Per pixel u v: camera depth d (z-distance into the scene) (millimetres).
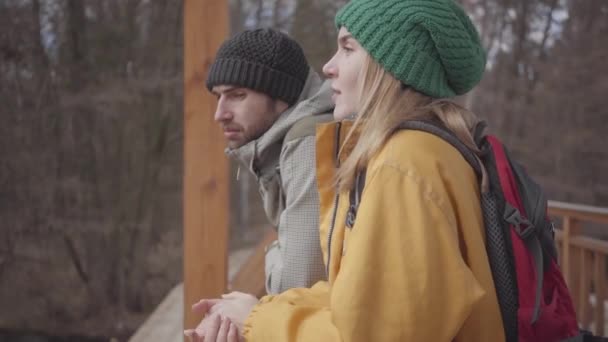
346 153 951
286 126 1256
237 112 1348
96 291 10445
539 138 12141
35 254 10375
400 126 853
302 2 11445
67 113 10539
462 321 729
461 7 958
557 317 839
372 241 763
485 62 1011
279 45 1347
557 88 12188
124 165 10719
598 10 12031
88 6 10516
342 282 770
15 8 10312
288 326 876
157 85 10750
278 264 1214
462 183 813
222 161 2279
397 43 862
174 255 10656
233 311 1032
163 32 10734
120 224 10641
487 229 845
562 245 3135
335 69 963
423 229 748
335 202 950
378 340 734
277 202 1361
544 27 12312
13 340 9953
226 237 2283
